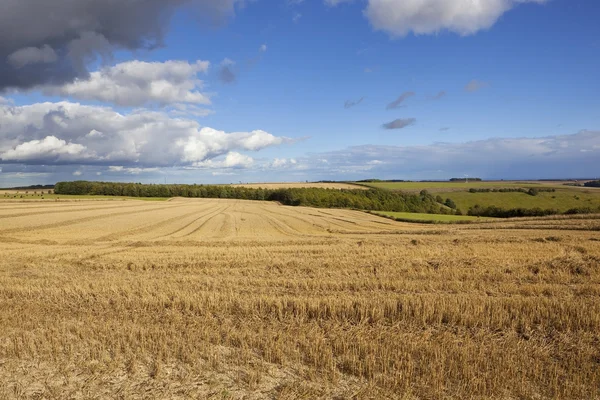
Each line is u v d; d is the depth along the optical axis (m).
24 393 6.25
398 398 5.99
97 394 6.23
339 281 13.02
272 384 6.51
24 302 11.02
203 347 7.70
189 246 25.64
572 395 6.06
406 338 8.04
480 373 6.61
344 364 7.09
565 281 13.23
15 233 33.47
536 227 34.44
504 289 11.77
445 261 16.47
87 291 11.94
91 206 68.88
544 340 8.05
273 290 12.16
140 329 8.50
